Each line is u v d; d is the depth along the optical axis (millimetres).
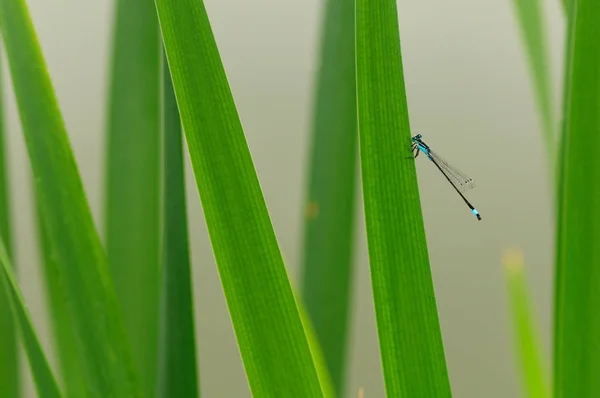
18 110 834
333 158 940
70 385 920
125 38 928
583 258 723
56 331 921
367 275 1061
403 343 724
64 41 1057
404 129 714
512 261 946
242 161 706
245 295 708
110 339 868
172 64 694
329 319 941
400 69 710
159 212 931
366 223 719
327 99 939
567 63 781
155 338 929
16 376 924
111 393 865
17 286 844
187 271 850
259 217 709
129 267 930
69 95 1056
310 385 716
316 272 941
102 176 931
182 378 852
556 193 799
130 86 929
